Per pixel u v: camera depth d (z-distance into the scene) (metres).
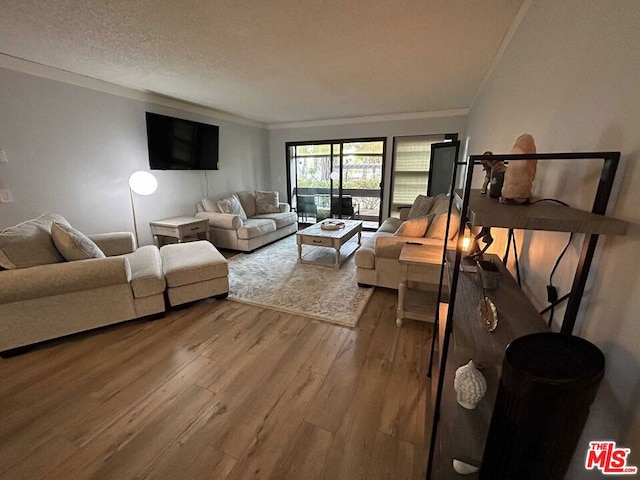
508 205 0.91
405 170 5.40
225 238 4.32
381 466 1.21
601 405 0.71
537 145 1.32
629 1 0.68
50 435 1.35
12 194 2.64
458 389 1.07
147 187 3.42
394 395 1.59
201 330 2.24
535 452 0.65
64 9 1.73
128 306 2.25
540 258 1.15
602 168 0.75
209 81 3.17
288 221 5.20
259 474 1.18
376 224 6.19
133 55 2.45
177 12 1.76
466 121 4.72
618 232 0.65
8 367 1.82
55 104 2.86
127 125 3.52
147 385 1.67
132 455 1.26
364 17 1.83
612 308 0.69
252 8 1.72
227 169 5.19
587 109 0.88
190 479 1.17
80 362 1.87
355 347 2.02
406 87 3.40
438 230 2.61
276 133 6.19
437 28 1.97
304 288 3.01
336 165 5.96
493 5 1.69
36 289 1.87
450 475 1.03
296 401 1.55
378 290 2.95
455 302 1.07
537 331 0.88
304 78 3.06
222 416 1.46
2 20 1.86
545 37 1.28
